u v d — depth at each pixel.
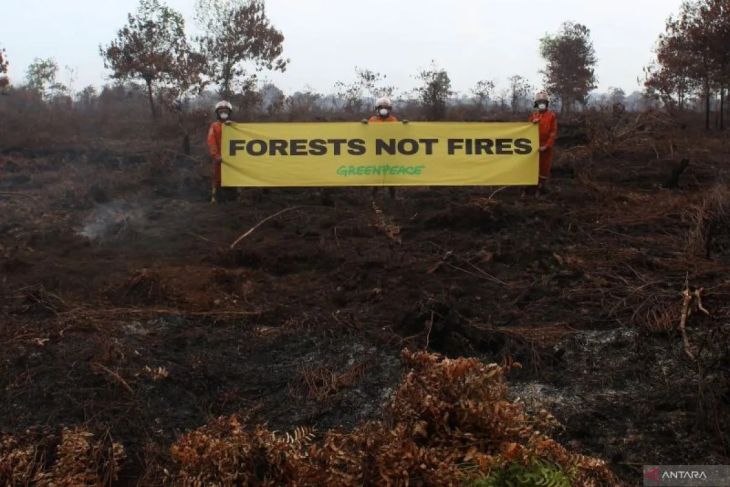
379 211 10.06
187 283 7.45
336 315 6.68
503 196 11.32
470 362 4.36
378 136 10.20
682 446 4.74
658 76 22.66
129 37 21.28
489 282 7.63
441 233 9.39
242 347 6.15
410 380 4.43
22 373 5.59
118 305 7.10
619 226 9.53
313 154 10.23
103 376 5.53
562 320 6.63
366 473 3.89
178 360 5.86
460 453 4.06
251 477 3.95
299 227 9.78
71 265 8.23
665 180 12.59
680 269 7.76
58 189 12.08
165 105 21.05
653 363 5.80
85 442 4.51
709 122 21.81
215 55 22.03
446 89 23.17
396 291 7.29
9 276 7.82
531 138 10.25
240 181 10.26
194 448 4.06
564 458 4.04
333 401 5.32
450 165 10.23
